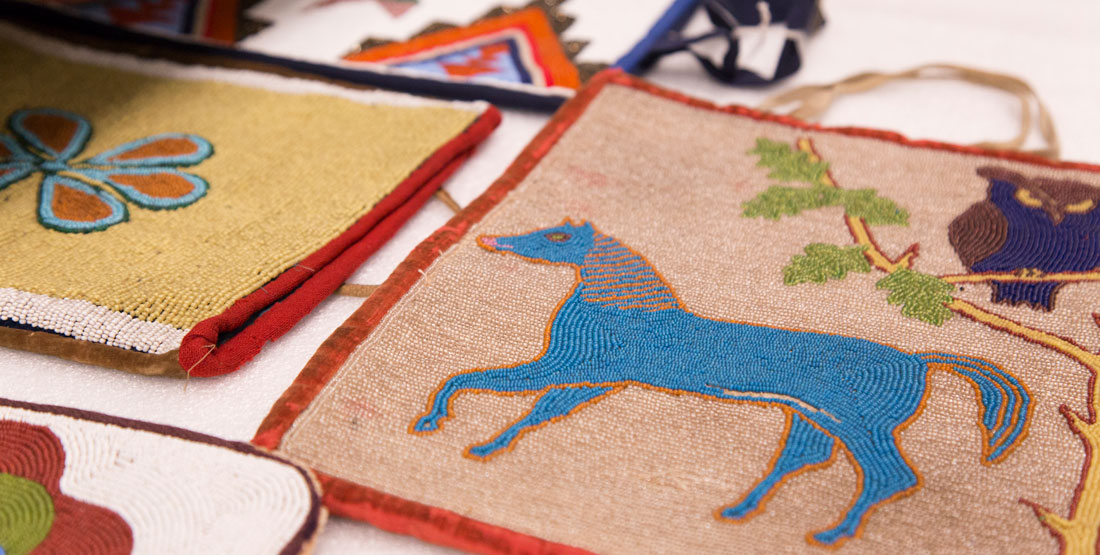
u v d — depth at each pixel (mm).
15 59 1541
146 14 1767
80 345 966
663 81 1640
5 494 815
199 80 1495
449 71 1609
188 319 977
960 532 790
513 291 1037
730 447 866
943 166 1292
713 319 1005
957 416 893
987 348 968
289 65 1532
